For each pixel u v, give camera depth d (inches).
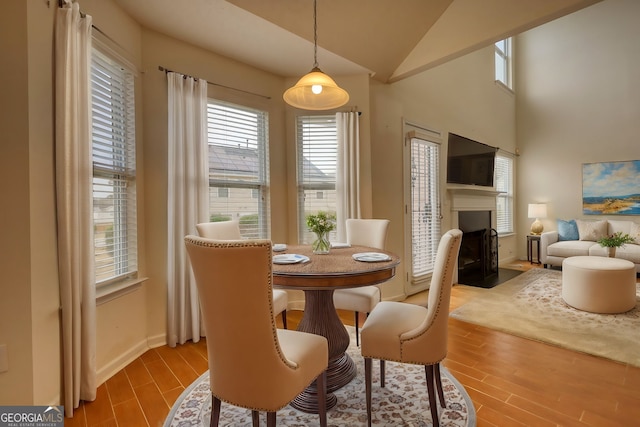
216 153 115.5
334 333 78.1
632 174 218.4
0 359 58.9
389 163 145.5
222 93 114.4
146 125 97.3
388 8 105.5
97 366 78.7
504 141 245.9
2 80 58.5
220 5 87.9
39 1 62.7
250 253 43.1
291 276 62.3
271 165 129.6
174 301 99.7
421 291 163.8
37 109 62.2
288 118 134.8
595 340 101.0
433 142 170.9
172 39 103.1
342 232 131.2
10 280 59.4
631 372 82.3
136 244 93.4
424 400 71.0
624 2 220.8
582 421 63.3
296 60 119.6
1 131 58.5
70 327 67.3
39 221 62.6
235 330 46.4
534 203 255.6
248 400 48.0
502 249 244.5
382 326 63.6
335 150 135.5
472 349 96.7
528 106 259.3
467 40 112.0
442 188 177.6
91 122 72.2
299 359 52.0
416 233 161.6
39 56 62.8
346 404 70.0
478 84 214.5
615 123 224.5
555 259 211.9
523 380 78.9
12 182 59.3
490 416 65.0
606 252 189.3
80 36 70.2
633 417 64.5
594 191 231.8
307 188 136.6
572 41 240.2
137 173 94.1
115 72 88.0
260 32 101.0
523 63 261.1
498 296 152.1
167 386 77.5
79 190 69.8
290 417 66.6
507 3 102.2
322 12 98.7
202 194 104.7
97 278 81.7
